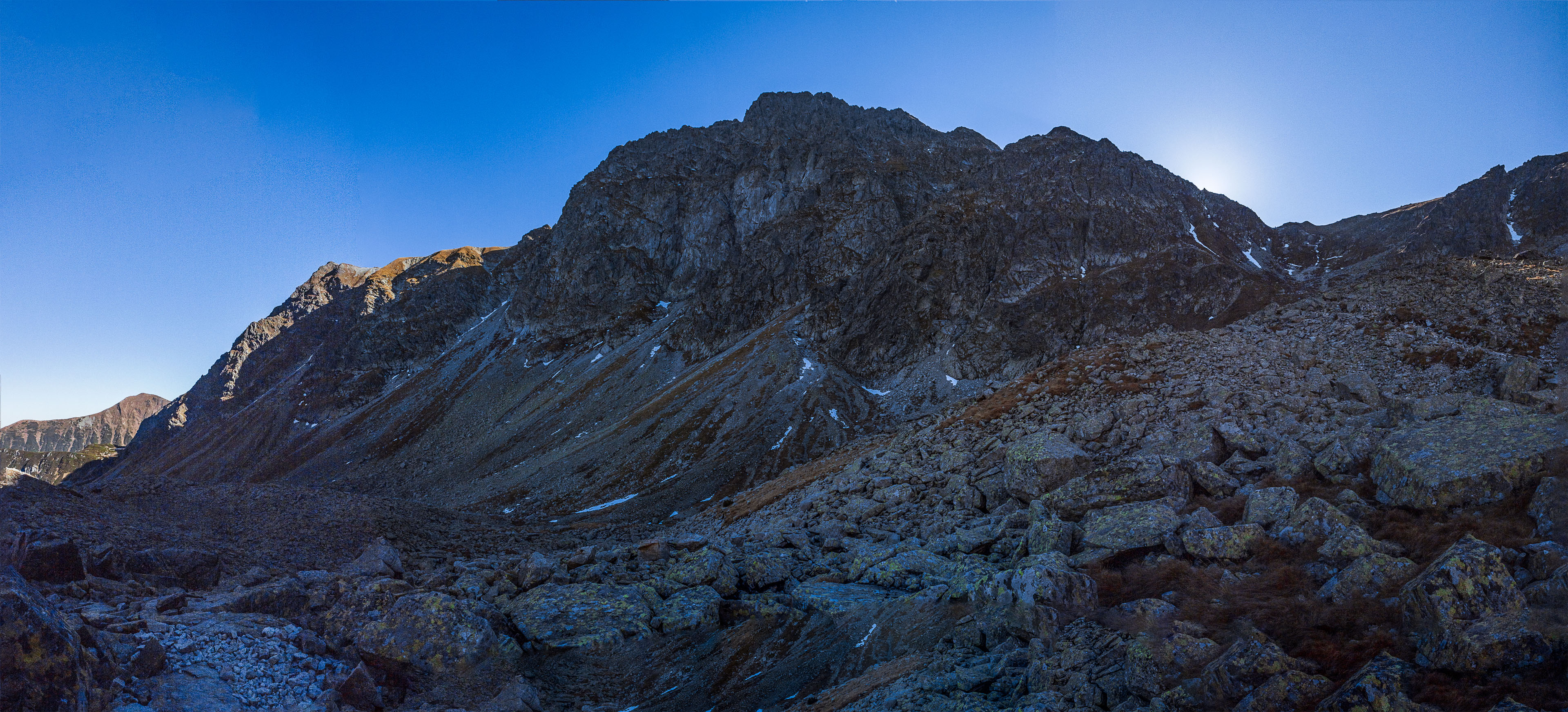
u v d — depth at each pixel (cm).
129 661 1293
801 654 1989
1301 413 2766
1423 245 18600
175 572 1986
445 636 1794
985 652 1725
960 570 2394
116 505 2950
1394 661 1098
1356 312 3881
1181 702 1189
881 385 16362
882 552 2783
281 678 1450
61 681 1099
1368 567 1367
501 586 2472
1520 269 3831
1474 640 1027
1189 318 16125
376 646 1708
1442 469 1641
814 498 4244
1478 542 1231
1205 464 2295
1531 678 984
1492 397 2409
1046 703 1309
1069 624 1598
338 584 1958
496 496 14075
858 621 2180
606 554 2989
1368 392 2798
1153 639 1398
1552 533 1317
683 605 2295
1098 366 4297
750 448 13550
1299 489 2036
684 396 16338
